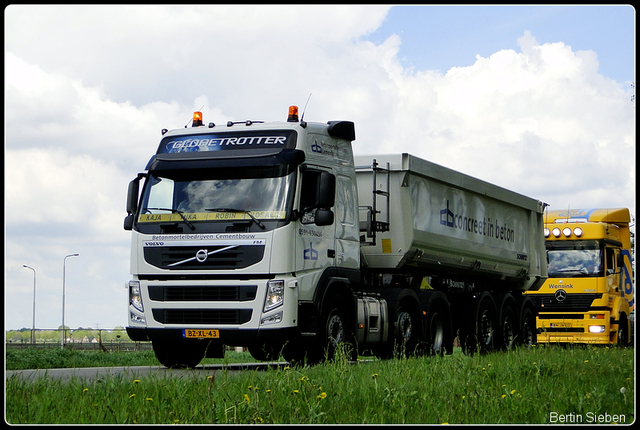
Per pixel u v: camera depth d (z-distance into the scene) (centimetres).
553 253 2427
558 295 2402
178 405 721
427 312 1597
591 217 2470
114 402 737
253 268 1162
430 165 1599
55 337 4356
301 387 807
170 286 1204
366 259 1541
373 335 1436
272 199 1182
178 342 1252
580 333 2373
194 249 1192
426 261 1628
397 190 1524
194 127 1288
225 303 1174
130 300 1234
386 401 770
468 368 1071
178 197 1223
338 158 1334
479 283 1930
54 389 812
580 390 872
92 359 2431
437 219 1644
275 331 1155
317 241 1246
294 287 1172
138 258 1224
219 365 1495
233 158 1212
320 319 1237
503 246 2002
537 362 1203
